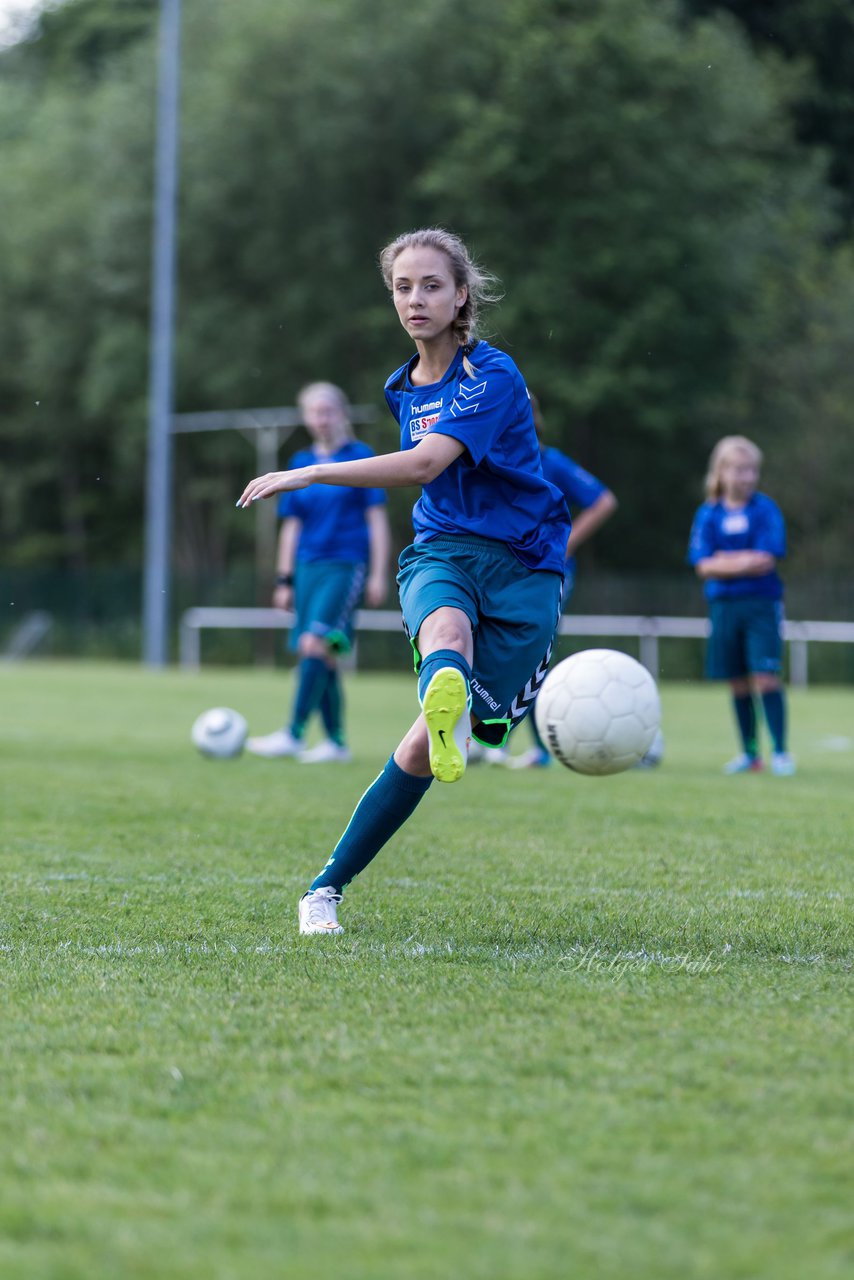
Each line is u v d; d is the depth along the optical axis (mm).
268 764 24562
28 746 27359
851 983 9062
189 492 98438
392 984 8875
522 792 21016
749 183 84062
